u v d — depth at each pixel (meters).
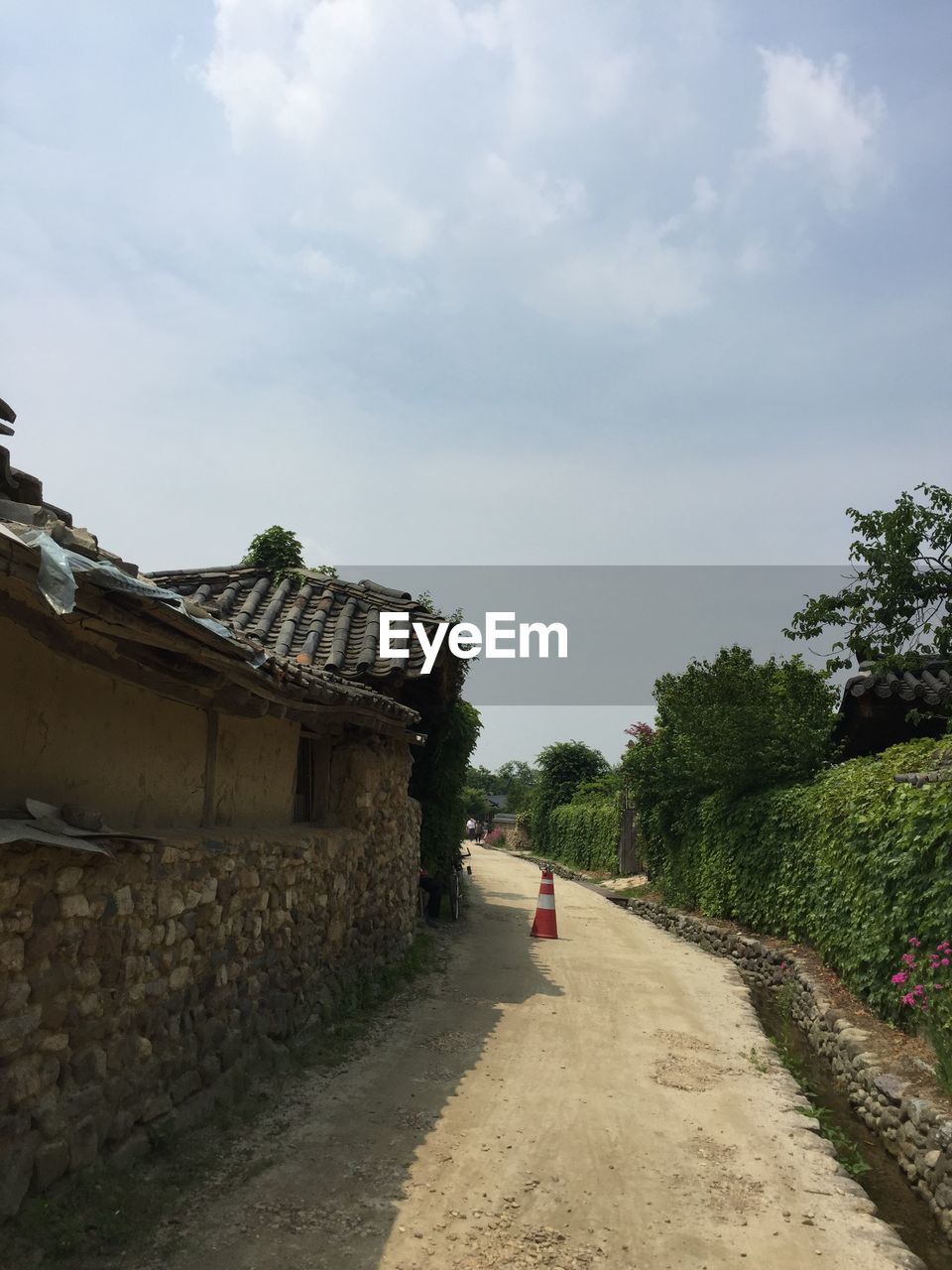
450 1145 5.20
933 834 7.22
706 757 15.07
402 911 10.84
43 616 4.18
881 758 11.11
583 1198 4.62
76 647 4.48
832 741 15.24
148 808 5.39
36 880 3.85
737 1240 4.25
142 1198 4.14
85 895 4.20
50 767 4.45
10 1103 3.69
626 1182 4.85
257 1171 4.66
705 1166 5.14
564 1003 9.18
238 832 6.23
